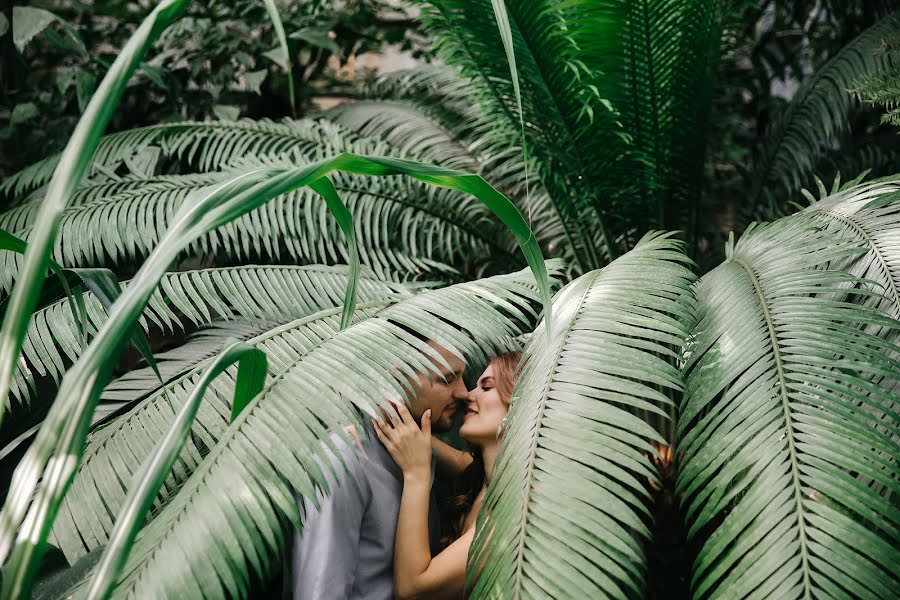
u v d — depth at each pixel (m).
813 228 1.41
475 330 1.28
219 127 2.40
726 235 2.54
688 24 1.85
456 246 2.30
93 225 1.94
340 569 1.25
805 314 1.15
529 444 1.01
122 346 0.49
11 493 0.46
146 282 0.51
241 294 1.73
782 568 0.86
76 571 1.11
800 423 0.98
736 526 0.92
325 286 1.83
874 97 1.75
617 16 1.78
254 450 1.01
